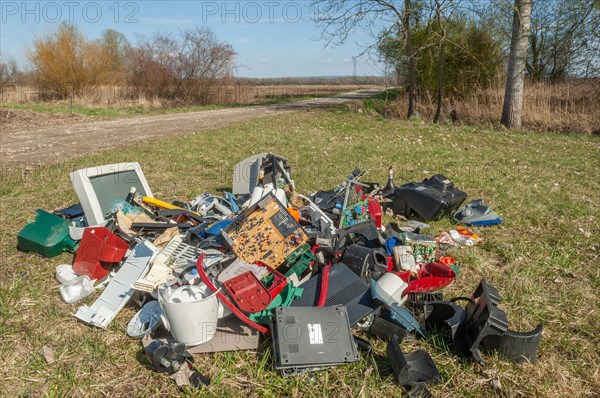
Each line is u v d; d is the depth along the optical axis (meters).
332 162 8.95
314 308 2.97
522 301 3.75
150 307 3.31
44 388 2.74
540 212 6.11
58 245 4.39
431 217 5.62
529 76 23.88
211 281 3.15
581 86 19.09
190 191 6.79
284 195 4.62
